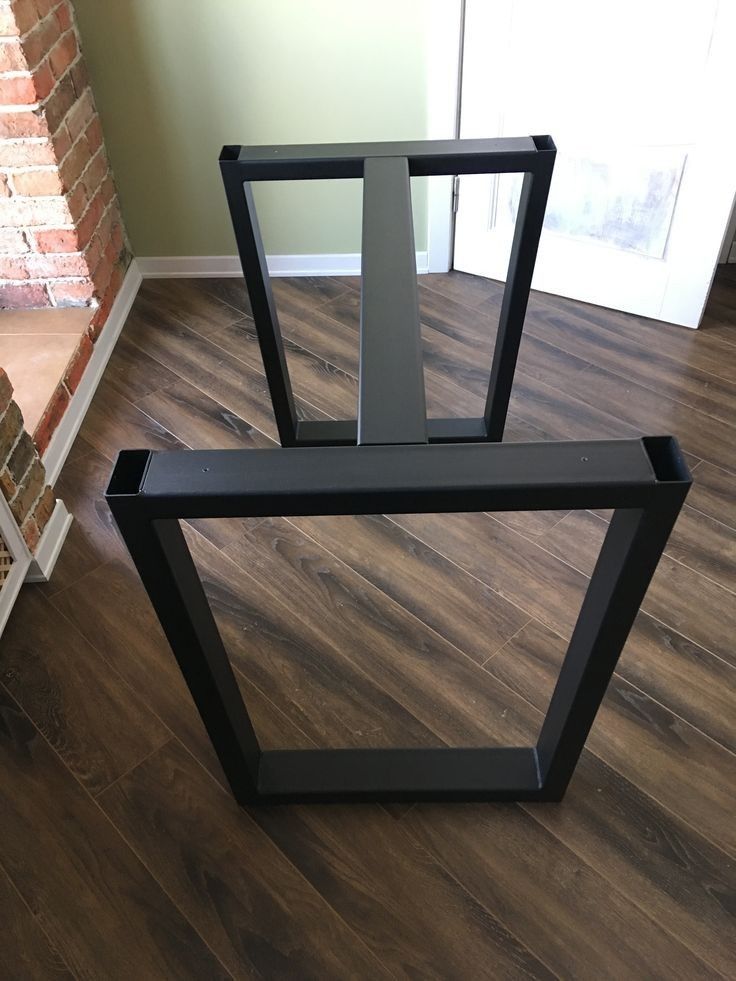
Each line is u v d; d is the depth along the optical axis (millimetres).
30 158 2131
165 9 2311
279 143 2592
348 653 1669
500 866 1354
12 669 1655
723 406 2242
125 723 1563
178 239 2801
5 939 1288
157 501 951
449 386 2348
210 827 1416
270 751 1486
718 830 1387
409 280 1338
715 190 2229
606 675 1196
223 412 2293
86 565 1857
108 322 2525
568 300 2672
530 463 962
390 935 1282
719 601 1734
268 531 1926
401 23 2311
